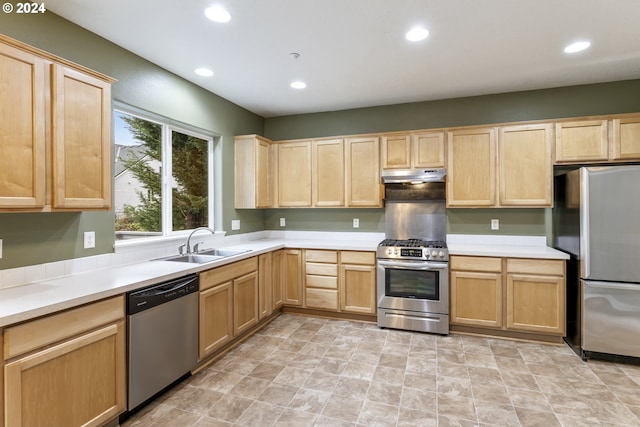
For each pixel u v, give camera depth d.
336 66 2.96
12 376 1.44
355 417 2.03
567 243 3.08
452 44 2.56
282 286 3.95
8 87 1.63
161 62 2.85
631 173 2.63
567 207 3.06
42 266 2.07
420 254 3.38
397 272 3.49
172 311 2.30
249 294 3.25
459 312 3.32
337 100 3.93
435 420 2.00
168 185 3.17
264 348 3.03
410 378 2.49
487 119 3.73
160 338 2.20
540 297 3.07
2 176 1.61
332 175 4.02
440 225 3.91
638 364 2.69
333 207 4.15
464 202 3.51
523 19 2.21
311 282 3.84
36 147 1.74
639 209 2.62
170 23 2.25
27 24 1.99
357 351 2.96
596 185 2.72
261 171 4.05
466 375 2.54
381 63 2.90
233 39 2.47
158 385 2.18
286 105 4.11
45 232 2.09
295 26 2.29
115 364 1.91
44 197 1.78
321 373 2.57
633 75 3.18
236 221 4.02
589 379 2.47
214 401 2.21
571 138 3.16
